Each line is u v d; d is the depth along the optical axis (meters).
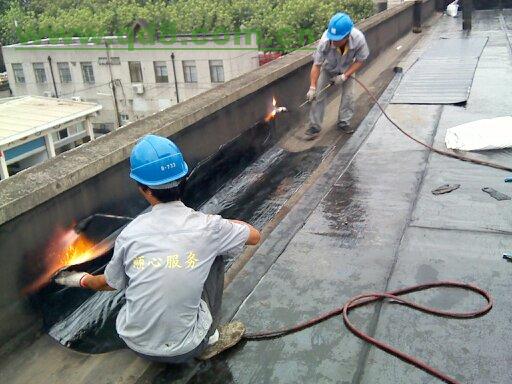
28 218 3.15
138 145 2.36
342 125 6.52
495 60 8.95
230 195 5.20
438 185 4.46
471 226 3.76
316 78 5.96
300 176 5.38
